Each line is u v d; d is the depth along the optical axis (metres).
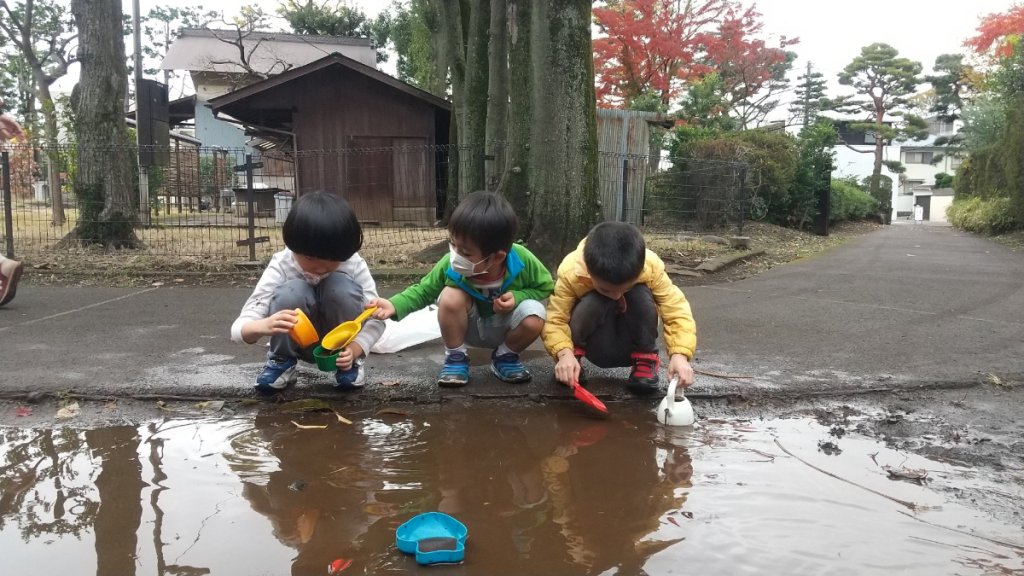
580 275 2.51
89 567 1.39
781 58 22.52
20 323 3.85
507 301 2.53
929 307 4.66
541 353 3.32
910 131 33.91
